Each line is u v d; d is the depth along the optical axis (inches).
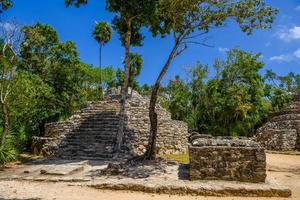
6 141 599.5
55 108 982.4
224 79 1451.8
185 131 807.7
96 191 390.9
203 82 1530.5
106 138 720.3
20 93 645.3
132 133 732.7
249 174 417.4
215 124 1364.4
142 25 719.7
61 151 683.4
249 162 420.5
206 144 436.5
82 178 441.1
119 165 473.4
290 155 946.1
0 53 647.1
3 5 489.7
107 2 659.4
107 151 657.6
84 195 367.9
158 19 641.0
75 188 400.8
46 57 1045.2
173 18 587.5
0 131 609.9
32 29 689.6
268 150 1125.7
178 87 1581.0
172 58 589.6
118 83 1606.8
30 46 983.6
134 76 1327.5
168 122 773.3
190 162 428.5
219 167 423.8
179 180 423.8
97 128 756.0
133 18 697.0
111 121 779.4
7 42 604.1
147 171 481.1
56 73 1056.8
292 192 410.0
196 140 459.5
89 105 889.5
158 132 749.9
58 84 1064.2
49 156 677.3
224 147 427.2
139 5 628.7
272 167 647.1
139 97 1116.5
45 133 806.5
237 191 384.5
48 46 1046.4
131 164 530.9
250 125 1370.6
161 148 737.6
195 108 1499.8
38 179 442.0
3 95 606.5
